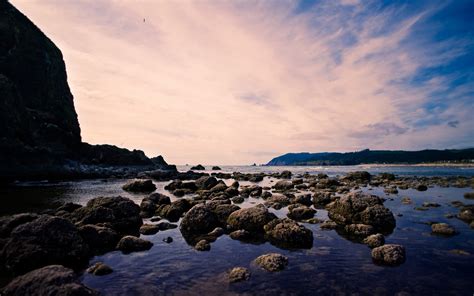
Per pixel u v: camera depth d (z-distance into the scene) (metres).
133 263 10.72
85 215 16.20
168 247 12.72
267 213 16.05
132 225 16.70
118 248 12.46
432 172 85.25
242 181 58.66
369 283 8.74
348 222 17.03
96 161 78.00
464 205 22.25
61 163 59.09
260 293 8.12
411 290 8.28
